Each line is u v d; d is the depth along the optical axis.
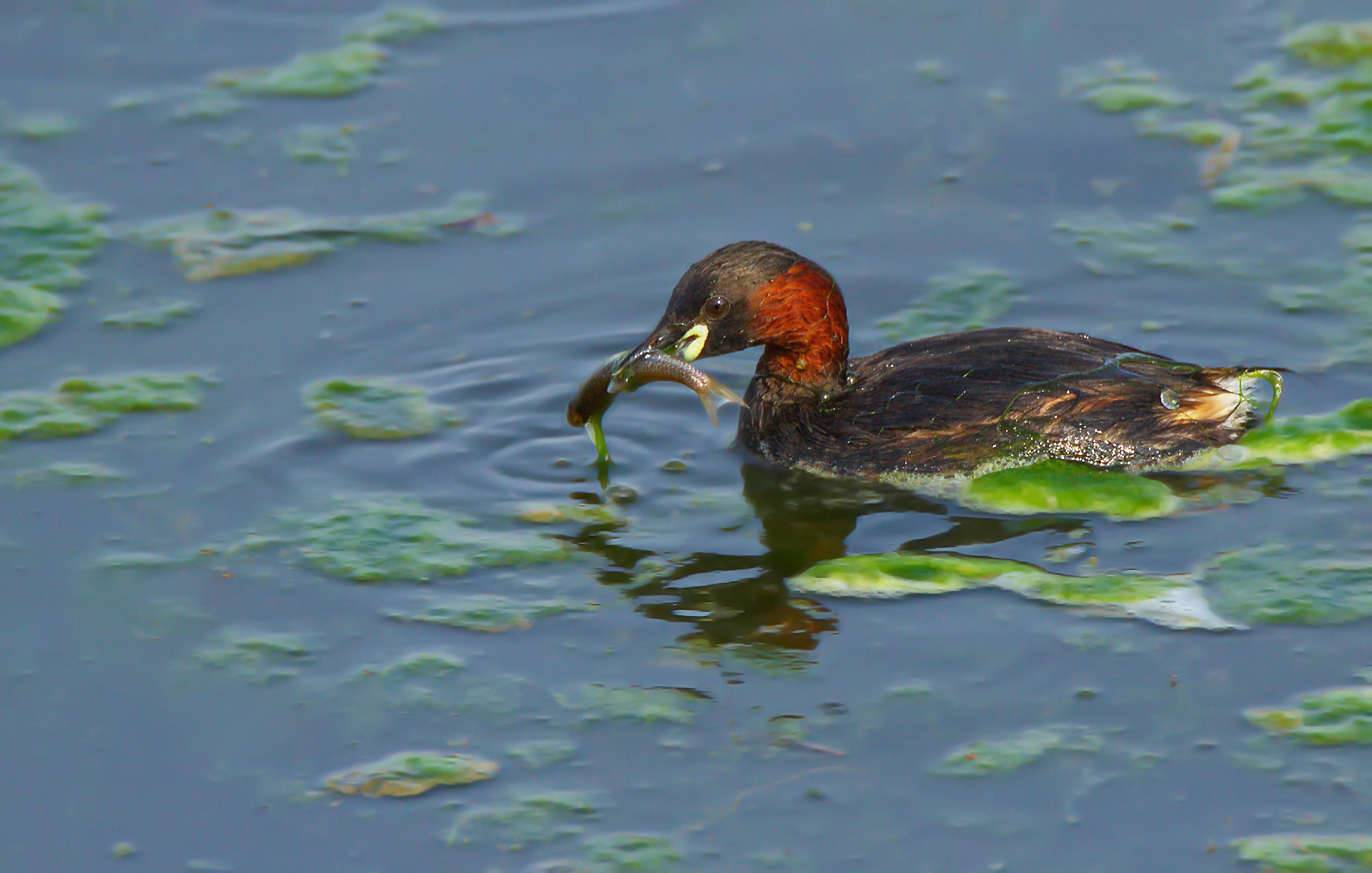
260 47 18.53
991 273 14.88
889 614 10.35
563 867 8.34
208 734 9.42
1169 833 8.40
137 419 12.90
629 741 9.27
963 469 12.15
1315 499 11.48
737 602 10.59
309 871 8.40
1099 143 16.56
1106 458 12.08
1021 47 18.09
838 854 8.38
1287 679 9.49
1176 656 9.73
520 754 9.18
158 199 16.14
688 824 8.63
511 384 13.55
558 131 16.95
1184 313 14.19
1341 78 17.48
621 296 14.74
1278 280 14.54
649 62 17.97
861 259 15.11
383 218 15.82
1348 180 15.88
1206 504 11.51
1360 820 8.42
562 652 10.09
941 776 8.87
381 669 9.94
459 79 17.80
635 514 11.76
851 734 9.23
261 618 10.47
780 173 16.30
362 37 18.58
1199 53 17.97
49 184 16.33
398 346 14.09
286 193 16.22
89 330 14.19
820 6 18.86
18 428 12.71
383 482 12.14
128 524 11.53
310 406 13.12
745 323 12.45
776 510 11.82
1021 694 9.48
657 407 13.43
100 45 18.56
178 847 8.59
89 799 8.95
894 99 17.28
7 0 19.28
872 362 13.09
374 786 8.95
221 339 14.10
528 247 15.43
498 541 11.35
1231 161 16.28
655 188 16.16
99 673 9.97
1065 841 8.38
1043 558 10.95
